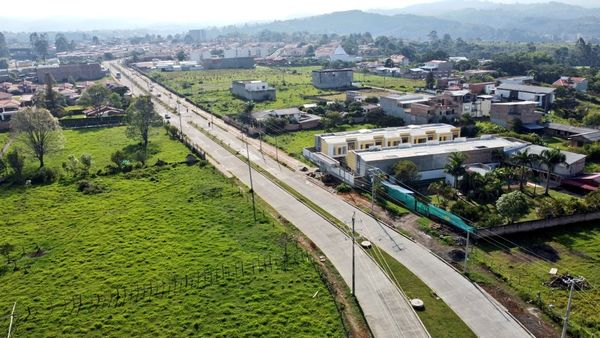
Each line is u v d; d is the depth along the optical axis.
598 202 71.19
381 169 89.94
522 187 84.12
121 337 45.84
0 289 55.16
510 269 58.41
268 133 131.75
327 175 92.81
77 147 121.62
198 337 45.47
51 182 93.62
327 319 47.84
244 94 189.62
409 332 46.97
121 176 96.06
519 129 124.50
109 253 62.69
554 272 57.00
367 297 52.88
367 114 143.25
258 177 95.38
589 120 131.75
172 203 80.12
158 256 61.31
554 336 46.31
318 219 74.06
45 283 56.03
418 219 72.94
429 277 56.91
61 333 46.81
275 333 45.69
